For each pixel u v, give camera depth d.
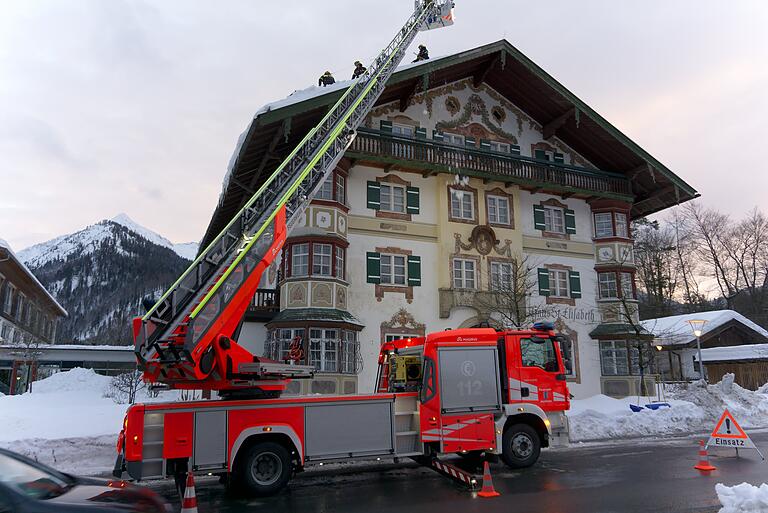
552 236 27.34
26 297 49.16
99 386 31.20
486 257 25.14
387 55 20.25
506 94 27.88
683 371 39.12
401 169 24.50
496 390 11.23
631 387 26.27
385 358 13.38
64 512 4.92
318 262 21.67
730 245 53.50
